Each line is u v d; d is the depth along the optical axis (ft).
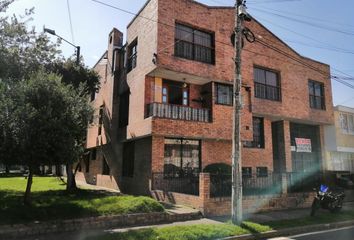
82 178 98.73
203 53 58.23
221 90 59.06
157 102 53.26
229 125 58.29
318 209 45.01
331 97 81.92
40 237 27.96
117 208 35.53
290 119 73.51
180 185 50.62
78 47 60.59
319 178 61.52
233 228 31.50
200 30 58.44
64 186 66.95
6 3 40.96
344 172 75.97
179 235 27.73
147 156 54.60
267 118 71.15
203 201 38.93
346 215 43.88
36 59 44.32
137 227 32.86
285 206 47.37
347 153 88.12
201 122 55.36
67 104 34.19
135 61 62.95
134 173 59.62
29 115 30.89
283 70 71.72
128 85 64.28
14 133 30.81
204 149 57.98
